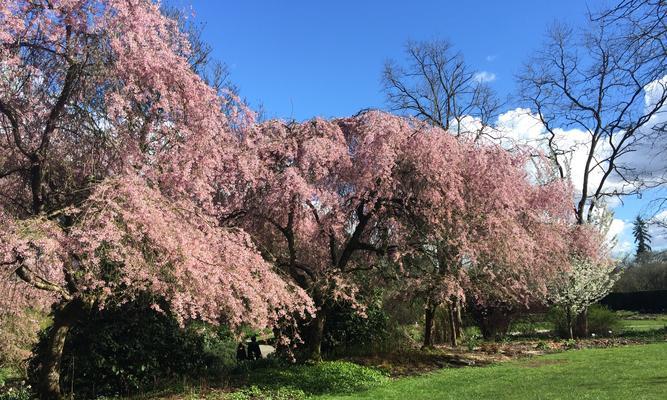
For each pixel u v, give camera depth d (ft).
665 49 21.80
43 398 25.35
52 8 22.26
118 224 21.34
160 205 23.48
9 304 25.39
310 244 40.34
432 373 36.45
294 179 32.58
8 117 22.82
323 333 42.39
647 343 51.85
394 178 35.22
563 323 63.98
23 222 19.90
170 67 26.32
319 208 35.45
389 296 44.62
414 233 36.60
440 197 35.01
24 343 33.86
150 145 26.58
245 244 29.89
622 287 131.54
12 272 20.83
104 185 21.84
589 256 58.18
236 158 31.73
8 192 26.37
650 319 93.71
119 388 29.30
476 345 52.11
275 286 28.04
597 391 27.12
